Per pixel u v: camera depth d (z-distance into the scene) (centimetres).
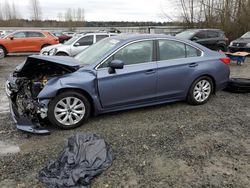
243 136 431
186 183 310
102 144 371
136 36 514
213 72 576
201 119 500
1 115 529
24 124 431
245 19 2311
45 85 437
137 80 491
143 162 351
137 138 420
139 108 557
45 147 393
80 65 470
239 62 1259
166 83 525
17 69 505
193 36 1518
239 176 324
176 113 531
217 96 655
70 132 445
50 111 440
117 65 454
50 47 1365
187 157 365
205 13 2581
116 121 491
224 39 1599
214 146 396
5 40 1645
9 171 332
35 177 319
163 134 434
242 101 617
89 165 334
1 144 404
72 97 449
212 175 325
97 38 1362
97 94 466
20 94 474
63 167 330
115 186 304
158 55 518
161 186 304
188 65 545
